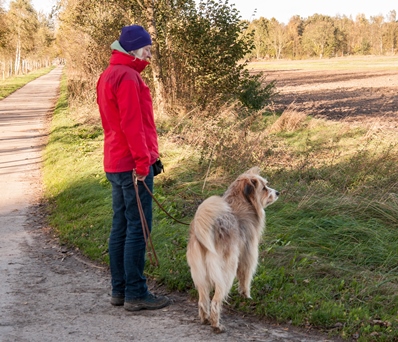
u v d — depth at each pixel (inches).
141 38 178.7
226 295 178.7
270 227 264.8
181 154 433.7
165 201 324.8
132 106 175.2
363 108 882.8
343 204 281.6
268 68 2945.4
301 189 322.7
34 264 255.4
